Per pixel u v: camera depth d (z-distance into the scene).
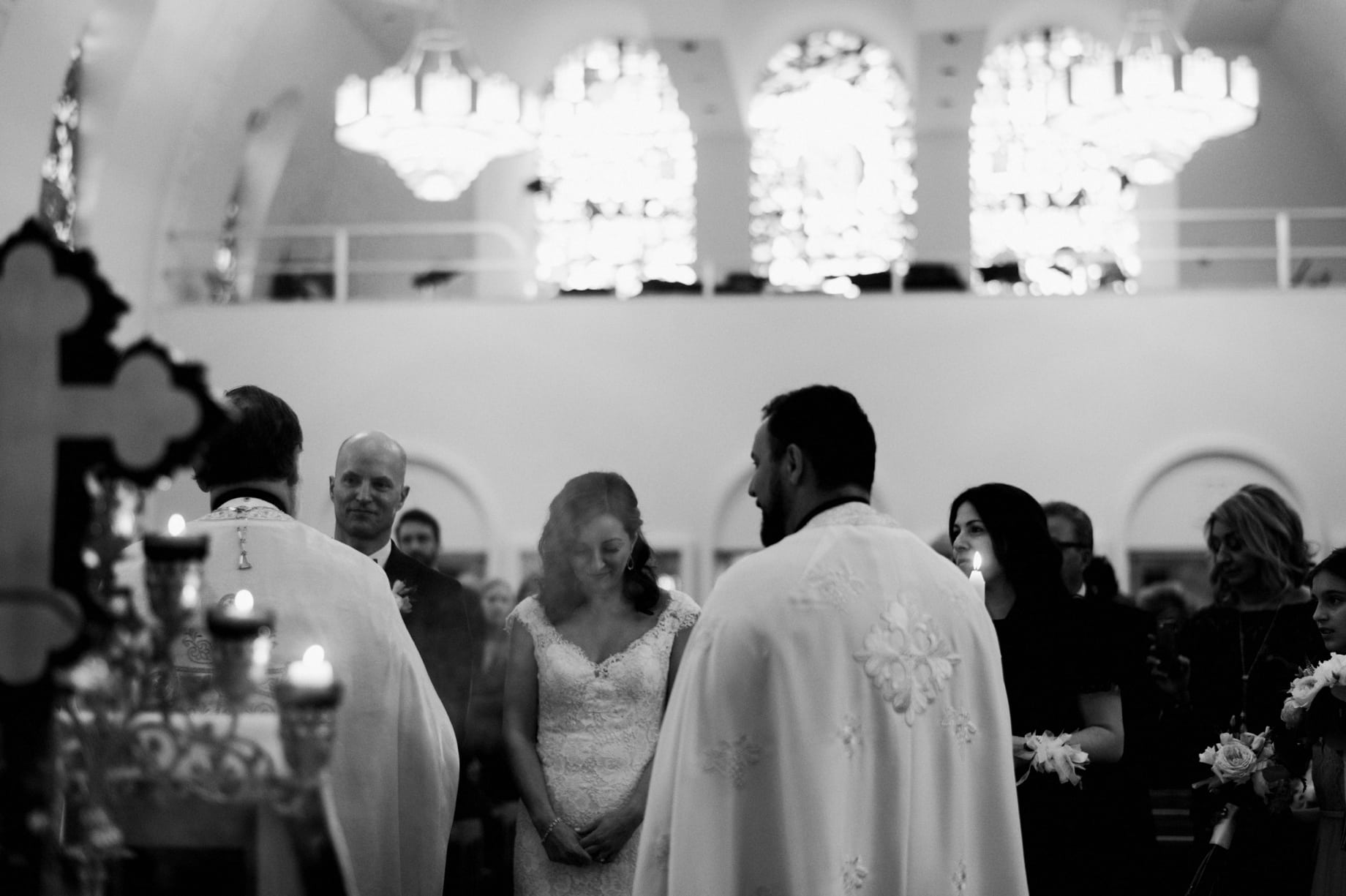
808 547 3.97
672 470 18.14
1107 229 21.89
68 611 2.53
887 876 3.83
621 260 22.27
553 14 21.75
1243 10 21.36
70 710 2.73
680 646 5.17
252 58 19.66
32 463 2.54
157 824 2.90
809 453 4.11
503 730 5.21
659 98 22.44
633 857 4.97
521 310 18.42
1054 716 4.88
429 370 18.41
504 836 6.37
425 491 18.28
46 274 2.56
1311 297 17.98
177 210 19.59
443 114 17.84
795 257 22.00
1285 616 5.70
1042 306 18.11
